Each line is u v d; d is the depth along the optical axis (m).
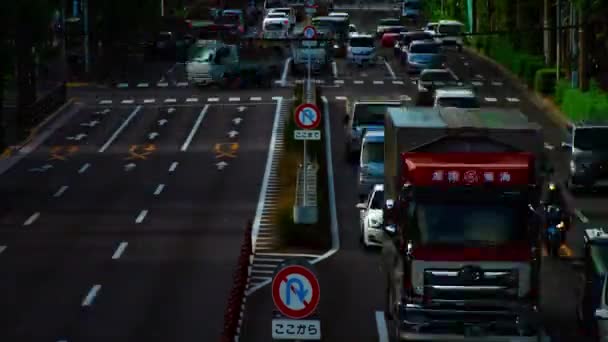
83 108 119.75
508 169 44.94
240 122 110.31
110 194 80.94
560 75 124.56
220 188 82.69
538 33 152.50
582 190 80.31
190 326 49.16
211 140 102.25
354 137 91.44
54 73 145.00
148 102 123.19
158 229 69.75
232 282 56.94
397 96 124.88
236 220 72.25
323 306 52.41
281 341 46.19
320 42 148.50
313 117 68.06
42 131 107.44
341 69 152.12
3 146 96.19
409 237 44.72
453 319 44.38
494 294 44.31
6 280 57.69
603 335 43.97
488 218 44.75
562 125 108.50
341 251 64.38
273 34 172.12
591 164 79.19
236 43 165.00
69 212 75.00
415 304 44.50
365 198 78.12
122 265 60.62
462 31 181.75
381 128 86.94
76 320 50.34
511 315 44.31
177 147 99.31
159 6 193.50
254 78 133.25
